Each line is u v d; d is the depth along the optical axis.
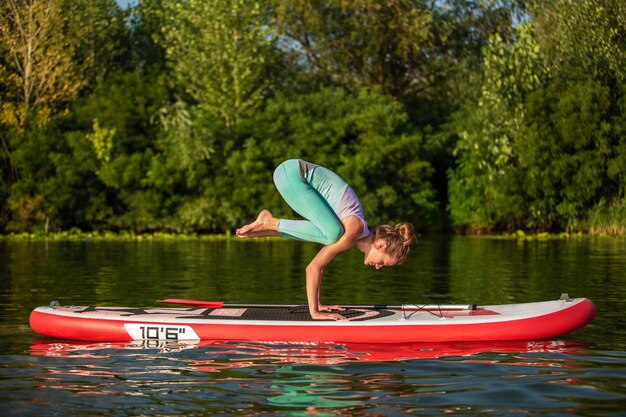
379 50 32.81
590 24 23.25
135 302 9.34
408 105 32.97
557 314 7.07
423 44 31.97
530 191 24.81
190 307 7.68
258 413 4.69
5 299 9.57
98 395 5.09
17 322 7.92
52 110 25.84
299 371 5.73
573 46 23.72
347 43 33.19
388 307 7.48
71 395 5.09
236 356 6.25
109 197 25.86
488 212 25.84
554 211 25.23
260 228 7.08
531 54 24.22
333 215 6.90
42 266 14.07
